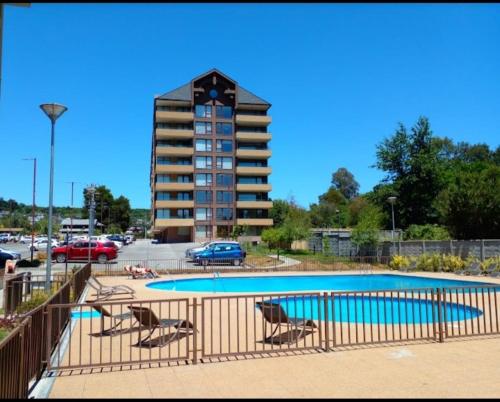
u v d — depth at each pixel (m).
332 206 105.81
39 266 31.70
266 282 25.28
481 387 5.73
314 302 17.12
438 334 9.00
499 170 37.12
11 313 11.51
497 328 9.26
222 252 33.59
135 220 161.62
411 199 47.09
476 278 23.11
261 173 70.75
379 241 34.19
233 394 5.50
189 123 70.12
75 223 87.69
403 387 5.74
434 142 48.31
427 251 30.98
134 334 9.52
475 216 33.75
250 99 72.25
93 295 16.31
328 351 7.75
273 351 7.70
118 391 5.68
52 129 16.14
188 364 7.00
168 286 23.25
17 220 123.81
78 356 7.59
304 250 46.34
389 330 9.91
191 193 69.19
